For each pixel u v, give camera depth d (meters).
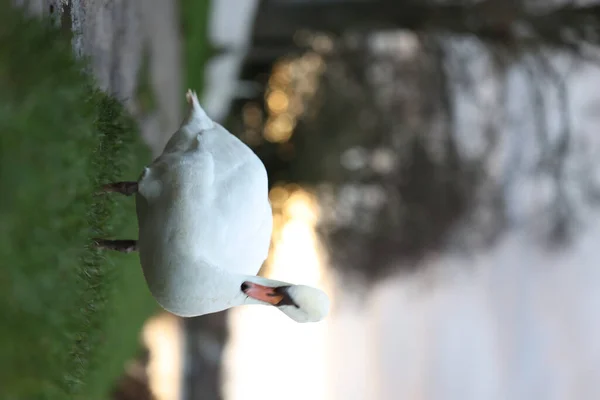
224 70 9.85
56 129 2.29
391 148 11.46
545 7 8.66
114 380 5.61
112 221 3.83
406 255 12.25
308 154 11.23
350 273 12.58
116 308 4.84
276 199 11.52
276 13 10.35
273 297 2.93
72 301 2.53
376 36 10.73
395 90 11.26
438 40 10.21
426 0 9.30
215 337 12.07
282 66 11.34
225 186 3.03
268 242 3.31
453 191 11.80
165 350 8.95
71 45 3.01
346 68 11.17
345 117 11.20
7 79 2.09
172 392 9.01
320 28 10.12
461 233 12.22
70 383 2.81
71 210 2.48
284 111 11.38
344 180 11.38
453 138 11.48
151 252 2.93
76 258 2.57
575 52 8.73
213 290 2.89
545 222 12.05
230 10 9.40
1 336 1.94
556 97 9.77
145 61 6.02
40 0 2.80
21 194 2.01
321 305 2.89
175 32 7.45
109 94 4.10
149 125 6.12
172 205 2.91
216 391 11.73
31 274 2.08
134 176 4.69
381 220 11.93
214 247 2.96
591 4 8.43
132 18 5.52
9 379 2.00
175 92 7.39
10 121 2.00
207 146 3.13
